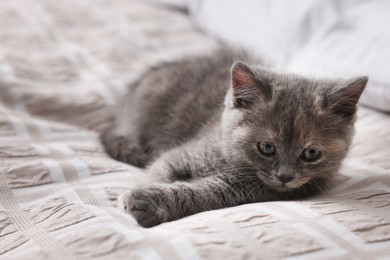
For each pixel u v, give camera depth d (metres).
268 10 0.65
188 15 0.80
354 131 0.46
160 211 0.39
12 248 0.36
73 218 0.38
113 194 0.43
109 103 0.58
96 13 0.75
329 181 0.45
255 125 0.43
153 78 0.57
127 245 0.34
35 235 0.37
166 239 0.34
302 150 0.43
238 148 0.44
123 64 0.64
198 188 0.42
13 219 0.40
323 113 0.43
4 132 0.50
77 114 0.57
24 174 0.44
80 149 0.50
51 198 0.42
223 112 0.47
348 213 0.37
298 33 0.61
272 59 0.62
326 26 0.58
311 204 0.39
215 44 0.68
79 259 0.33
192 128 0.52
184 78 0.56
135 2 0.82
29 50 0.65
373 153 0.47
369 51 0.52
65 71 0.62
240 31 0.67
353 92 0.43
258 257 0.33
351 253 0.34
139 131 0.54
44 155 0.47
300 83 0.45
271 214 0.37
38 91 0.57
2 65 0.60
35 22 0.71
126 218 0.38
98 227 0.36
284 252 0.33
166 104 0.54
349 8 0.58
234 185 0.43
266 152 0.43
